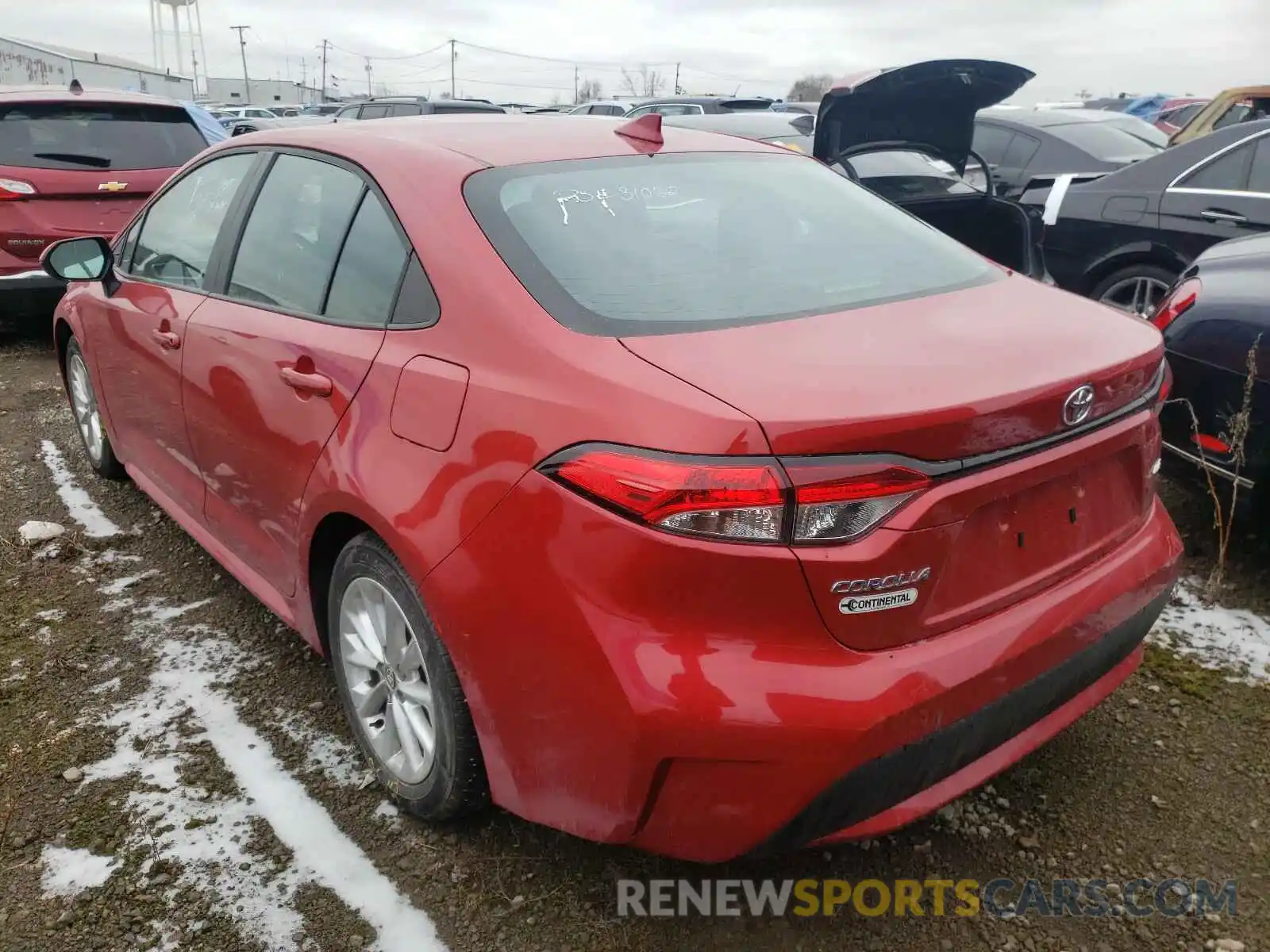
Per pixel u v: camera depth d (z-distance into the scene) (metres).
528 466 1.85
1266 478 3.21
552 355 1.91
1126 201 5.74
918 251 2.63
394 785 2.39
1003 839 2.35
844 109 5.32
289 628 3.28
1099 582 2.10
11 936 2.09
